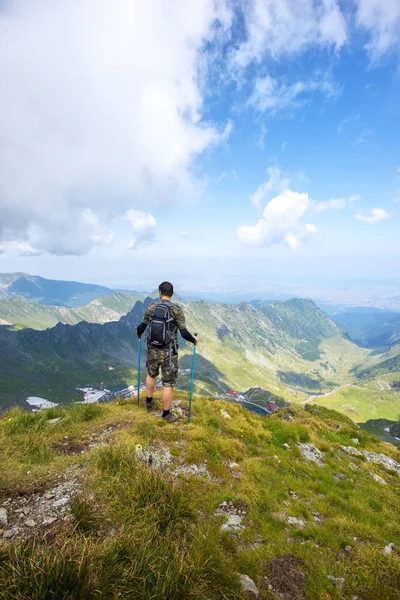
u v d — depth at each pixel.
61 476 6.55
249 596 4.65
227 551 5.53
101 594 3.64
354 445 19.69
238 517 6.76
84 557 3.93
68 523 4.98
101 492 5.90
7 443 8.31
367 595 5.37
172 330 10.00
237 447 10.52
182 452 8.73
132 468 6.62
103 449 7.41
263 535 6.36
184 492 6.44
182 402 13.13
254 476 8.89
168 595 3.91
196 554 4.72
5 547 4.09
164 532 5.17
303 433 14.74
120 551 4.38
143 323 10.65
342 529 7.43
